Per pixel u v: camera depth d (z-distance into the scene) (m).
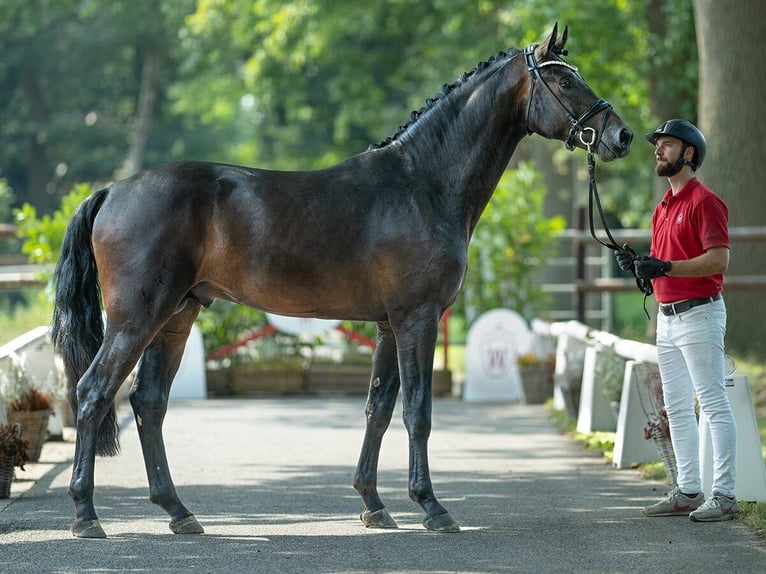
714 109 20.70
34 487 11.91
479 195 10.02
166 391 10.06
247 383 21.44
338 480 12.48
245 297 9.77
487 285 22.44
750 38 20.44
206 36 40.31
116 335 9.48
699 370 10.15
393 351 10.16
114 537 9.60
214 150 63.56
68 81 60.16
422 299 9.65
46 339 15.28
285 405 19.84
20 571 8.48
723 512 10.16
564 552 9.05
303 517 10.50
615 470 13.17
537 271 22.80
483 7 34.72
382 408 10.12
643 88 30.19
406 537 9.60
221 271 9.66
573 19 28.00
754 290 20.23
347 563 8.70
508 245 22.41
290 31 36.47
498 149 10.04
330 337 22.80
